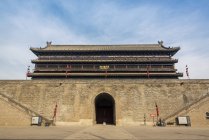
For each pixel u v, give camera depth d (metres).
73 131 20.31
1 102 30.62
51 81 38.56
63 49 53.91
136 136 15.53
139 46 57.31
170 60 52.25
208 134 17.22
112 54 54.00
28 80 38.91
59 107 36.03
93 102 36.69
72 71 51.41
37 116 30.48
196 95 37.72
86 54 53.84
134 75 50.47
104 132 19.34
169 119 31.59
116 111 35.69
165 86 38.22
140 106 36.06
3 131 19.12
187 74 46.09
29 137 13.93
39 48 53.47
